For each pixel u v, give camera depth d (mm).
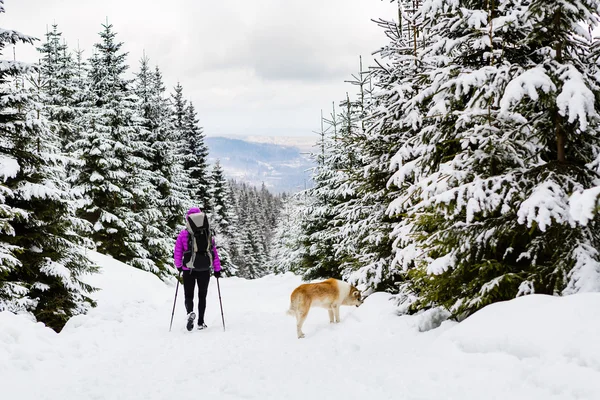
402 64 8250
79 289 8617
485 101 4863
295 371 4324
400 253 6406
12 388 3973
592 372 2828
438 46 6039
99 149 17969
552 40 4758
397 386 3488
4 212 6895
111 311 8844
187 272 7172
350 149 11961
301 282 19266
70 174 17844
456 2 5887
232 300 13422
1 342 4793
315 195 18391
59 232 8656
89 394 3885
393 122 7695
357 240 10352
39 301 8078
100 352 5617
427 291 5535
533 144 4938
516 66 4723
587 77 4512
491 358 3521
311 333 6738
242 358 5051
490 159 4836
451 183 5016
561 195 4215
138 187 20172
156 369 4691
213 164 37312
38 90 8469
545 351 3289
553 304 3758
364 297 8555
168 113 27062
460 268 5016
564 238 4512
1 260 6766
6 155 7789
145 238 20891
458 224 5074
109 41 20094
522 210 4199
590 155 4895
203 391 3852
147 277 15812
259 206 87812
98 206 18125
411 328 5641
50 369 4645
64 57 23625
